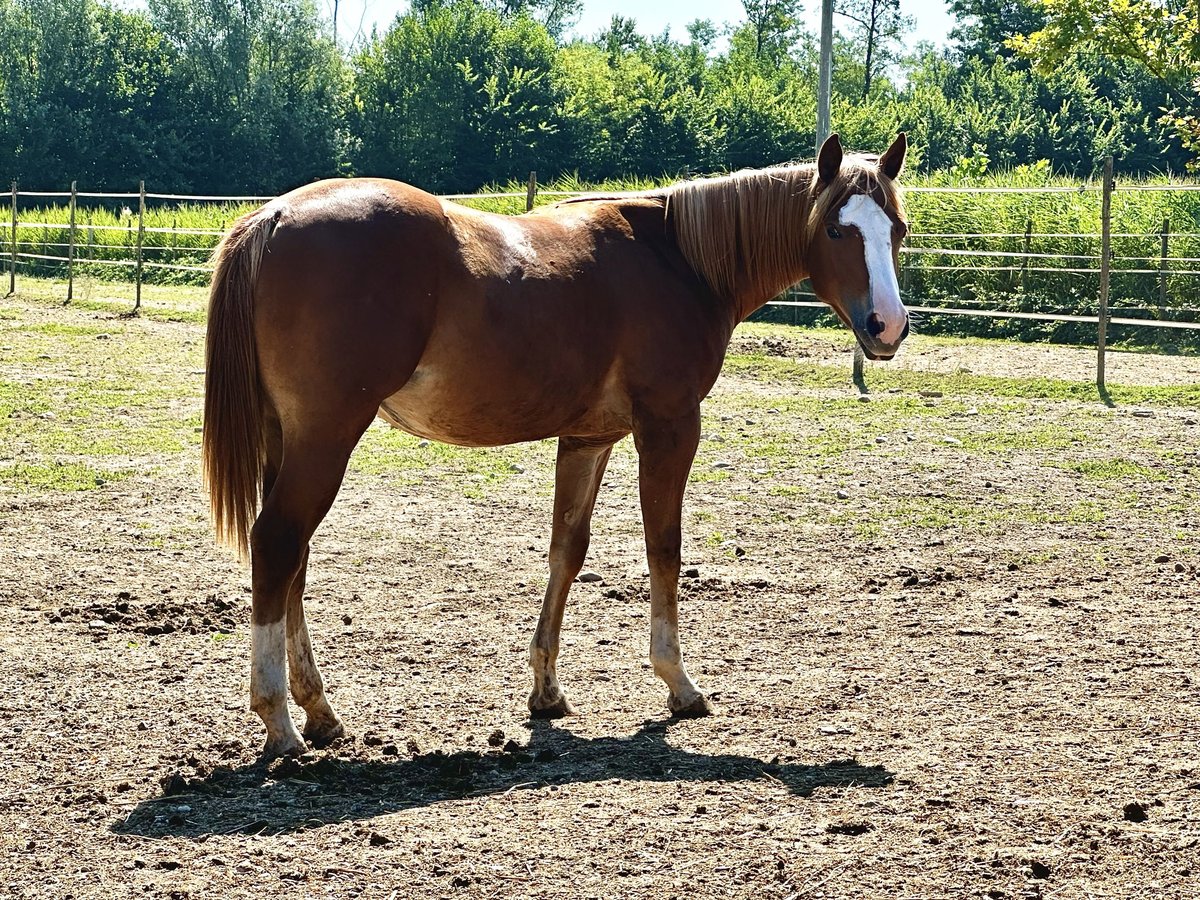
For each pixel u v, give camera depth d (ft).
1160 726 15.05
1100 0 59.36
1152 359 51.83
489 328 13.89
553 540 15.94
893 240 15.44
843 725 15.17
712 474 30.58
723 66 221.25
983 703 15.94
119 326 58.59
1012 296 63.62
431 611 19.97
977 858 11.47
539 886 10.87
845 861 11.38
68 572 21.40
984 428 36.91
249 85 167.22
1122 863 11.39
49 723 14.84
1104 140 165.99
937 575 21.98
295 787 13.05
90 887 10.77
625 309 15.14
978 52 213.87
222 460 13.35
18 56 164.66
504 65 163.63
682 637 18.84
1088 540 24.67
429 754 14.15
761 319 69.05
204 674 16.84
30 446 31.78
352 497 27.68
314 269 13.01
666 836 11.89
